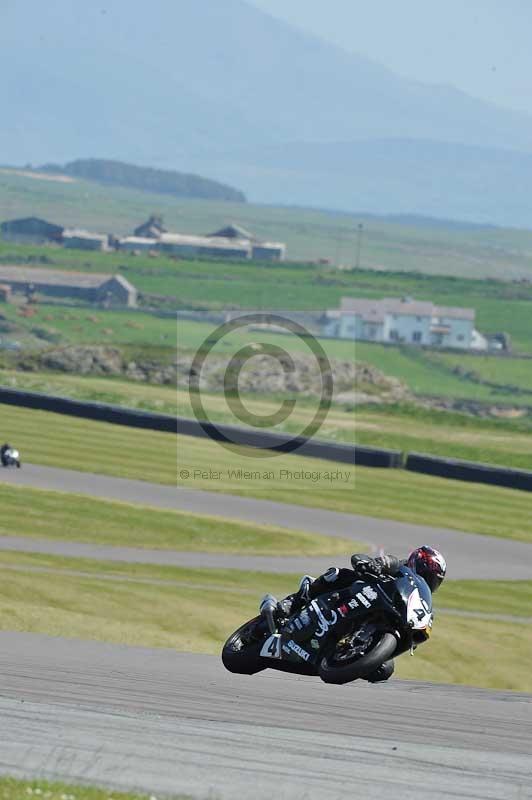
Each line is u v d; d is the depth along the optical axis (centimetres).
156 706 3809
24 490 16350
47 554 13012
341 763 2967
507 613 12181
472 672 9431
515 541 16400
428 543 15812
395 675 8919
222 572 13038
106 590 10950
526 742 3578
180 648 8725
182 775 2762
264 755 3003
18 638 6788
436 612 11812
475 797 2695
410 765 2994
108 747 2973
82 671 4894
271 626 3928
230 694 4403
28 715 3322
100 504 15888
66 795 2470
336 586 3856
